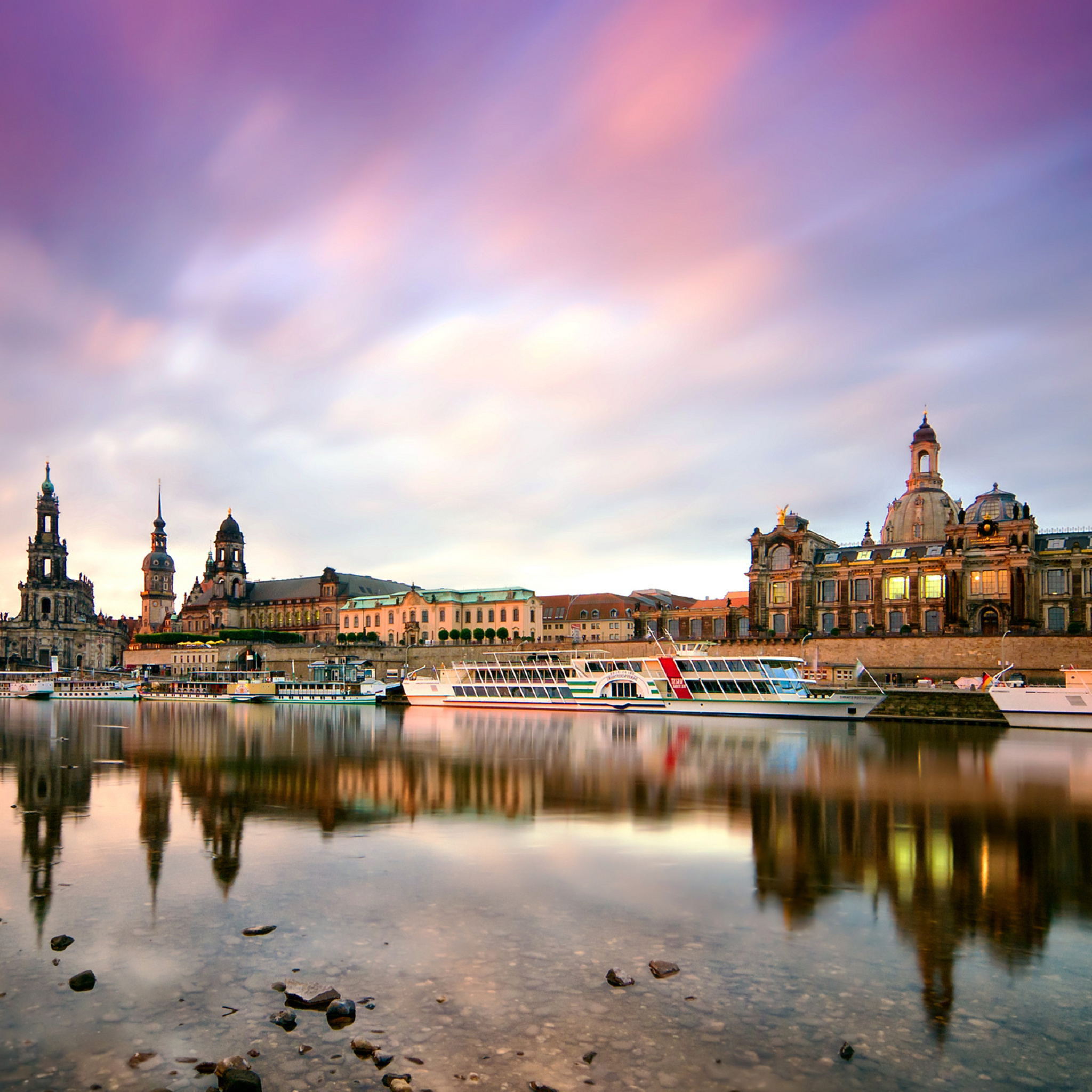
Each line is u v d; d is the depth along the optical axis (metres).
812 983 17.64
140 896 23.03
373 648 185.38
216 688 157.88
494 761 53.12
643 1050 14.85
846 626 146.38
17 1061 14.30
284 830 31.41
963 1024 15.92
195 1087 13.56
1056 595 131.12
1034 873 26.08
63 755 56.34
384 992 17.05
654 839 30.08
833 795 40.28
